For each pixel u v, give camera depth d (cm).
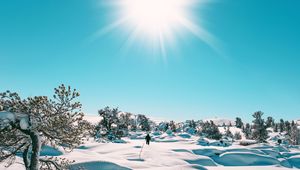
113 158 3709
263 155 5969
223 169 4244
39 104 1162
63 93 1204
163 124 13588
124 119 8969
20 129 1108
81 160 2767
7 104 1152
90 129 1315
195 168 3281
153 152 4391
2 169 1950
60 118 1194
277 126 16512
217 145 8075
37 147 1127
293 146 9581
